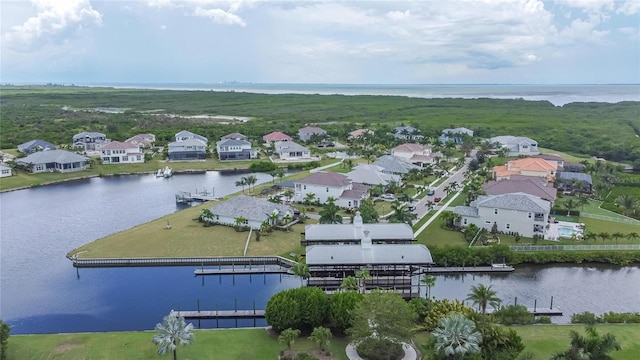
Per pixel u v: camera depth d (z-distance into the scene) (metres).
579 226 123.06
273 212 121.94
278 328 71.44
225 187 174.50
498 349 62.31
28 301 87.00
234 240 113.50
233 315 81.56
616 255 105.56
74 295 89.69
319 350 67.38
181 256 104.69
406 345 67.12
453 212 124.69
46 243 117.00
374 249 93.06
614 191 161.38
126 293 90.75
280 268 100.19
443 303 73.81
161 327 61.44
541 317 78.38
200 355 66.19
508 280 97.69
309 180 146.75
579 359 53.72
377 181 158.12
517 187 137.12
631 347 68.69
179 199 155.62
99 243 112.56
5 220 135.75
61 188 176.38
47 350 67.31
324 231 105.56
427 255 92.19
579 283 96.25
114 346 68.50
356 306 67.88
